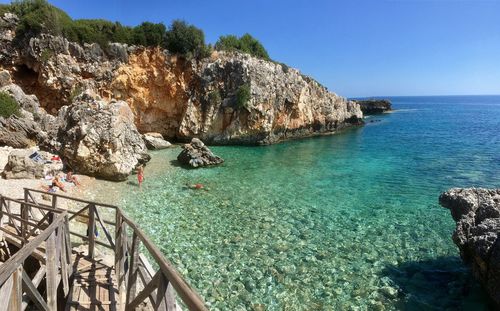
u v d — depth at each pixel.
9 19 44.56
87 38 46.41
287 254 14.73
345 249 15.33
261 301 11.41
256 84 48.34
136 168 29.66
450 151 41.31
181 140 50.47
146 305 7.81
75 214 11.24
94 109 28.45
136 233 6.51
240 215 19.39
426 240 16.36
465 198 13.45
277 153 41.66
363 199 22.77
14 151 27.53
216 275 12.85
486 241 10.75
